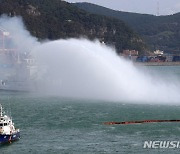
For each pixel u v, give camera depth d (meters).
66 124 189.25
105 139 164.25
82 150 150.62
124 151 149.62
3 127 163.62
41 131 176.75
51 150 150.88
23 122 194.00
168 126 185.62
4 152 149.88
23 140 163.75
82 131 176.50
